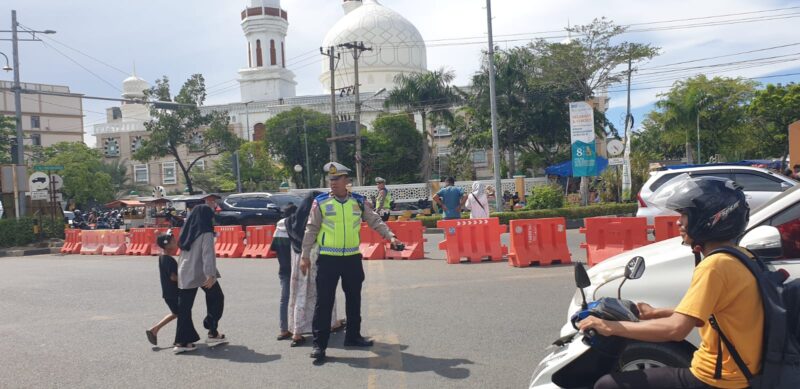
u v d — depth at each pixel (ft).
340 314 27.12
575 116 81.51
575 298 14.53
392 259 45.70
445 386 17.51
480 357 19.99
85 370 20.76
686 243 9.80
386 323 25.23
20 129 86.33
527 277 34.17
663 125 141.90
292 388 18.04
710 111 132.77
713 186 9.29
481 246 41.93
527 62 123.65
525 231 38.83
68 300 35.12
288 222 23.27
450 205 46.60
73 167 170.30
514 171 135.85
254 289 35.63
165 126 139.64
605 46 112.98
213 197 23.08
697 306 8.82
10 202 86.58
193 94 141.18
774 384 8.68
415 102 136.15
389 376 18.65
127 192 193.57
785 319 8.73
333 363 20.31
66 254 71.97
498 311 26.14
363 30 204.23
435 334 23.06
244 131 213.87
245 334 24.91
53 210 83.71
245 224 73.67
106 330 26.81
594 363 12.23
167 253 23.38
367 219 21.84
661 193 9.99
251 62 228.43
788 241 13.26
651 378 9.79
